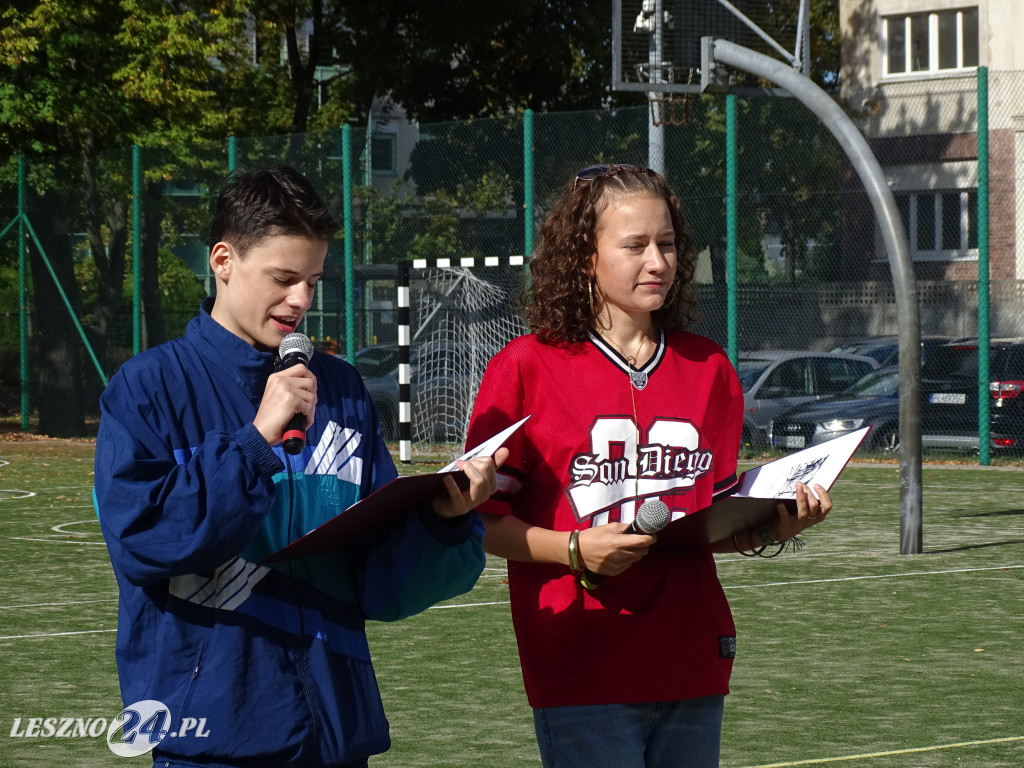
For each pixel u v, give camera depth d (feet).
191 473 8.75
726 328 68.54
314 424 9.80
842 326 70.85
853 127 36.81
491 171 72.49
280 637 9.27
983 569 35.14
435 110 116.67
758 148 70.08
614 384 11.19
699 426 11.31
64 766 18.57
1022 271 96.68
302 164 76.74
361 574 9.83
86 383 83.92
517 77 116.88
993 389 64.18
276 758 9.07
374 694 9.75
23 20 86.43
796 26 60.49
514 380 11.18
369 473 10.11
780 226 70.69
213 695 9.00
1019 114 96.73
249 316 9.59
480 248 73.05
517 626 11.41
